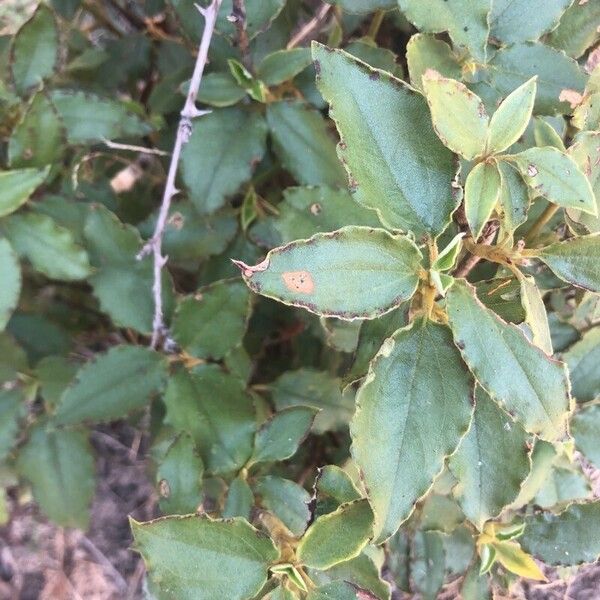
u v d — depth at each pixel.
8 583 0.41
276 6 0.24
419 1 0.20
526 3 0.21
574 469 0.28
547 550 0.26
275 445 0.24
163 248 0.30
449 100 0.15
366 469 0.16
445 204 0.16
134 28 0.37
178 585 0.18
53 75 0.27
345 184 0.26
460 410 0.16
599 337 0.24
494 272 0.23
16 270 0.25
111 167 0.36
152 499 0.43
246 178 0.27
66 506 0.32
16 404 0.30
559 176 0.16
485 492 0.19
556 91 0.22
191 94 0.22
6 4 0.34
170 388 0.25
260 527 0.21
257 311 0.34
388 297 0.15
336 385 0.30
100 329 0.37
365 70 0.16
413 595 0.30
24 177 0.24
